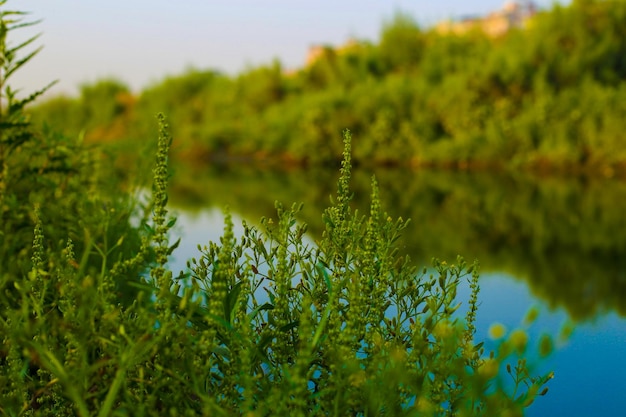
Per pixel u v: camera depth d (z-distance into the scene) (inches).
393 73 1307.8
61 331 70.7
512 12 2613.2
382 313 82.7
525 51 960.3
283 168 1011.9
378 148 1001.5
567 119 850.8
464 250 300.0
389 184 673.6
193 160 1210.0
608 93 844.6
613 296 215.2
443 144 941.2
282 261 78.6
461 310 186.2
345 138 87.6
